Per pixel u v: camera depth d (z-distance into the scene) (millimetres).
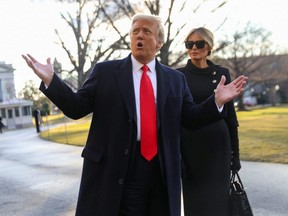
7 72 68375
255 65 55594
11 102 57375
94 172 2900
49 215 5816
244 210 3846
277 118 27672
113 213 2832
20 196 7117
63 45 26641
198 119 3070
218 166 3846
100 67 3010
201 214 3867
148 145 2922
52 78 2740
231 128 3979
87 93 2916
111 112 2900
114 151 2857
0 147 17891
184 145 3873
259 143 12102
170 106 3037
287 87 82625
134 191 2930
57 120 51500
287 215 5219
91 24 25000
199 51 3961
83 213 2902
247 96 80562
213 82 3934
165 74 3113
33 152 14562
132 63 3035
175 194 2998
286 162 8742
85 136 20125
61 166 10367
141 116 2918
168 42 21438
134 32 3025
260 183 6973
